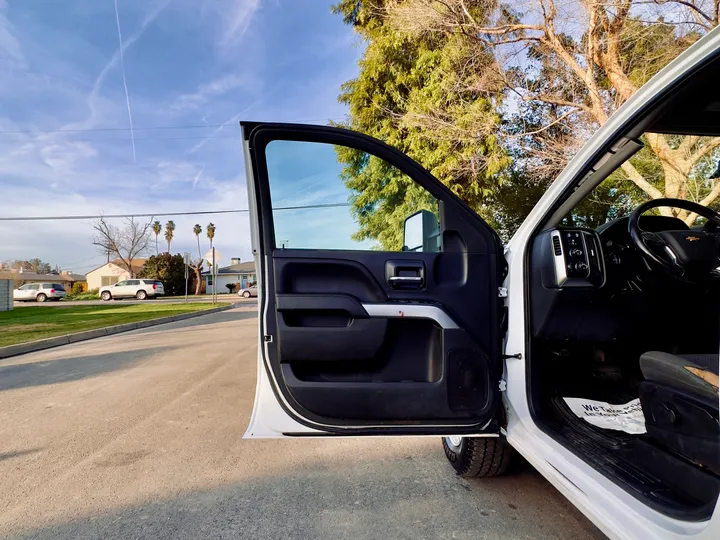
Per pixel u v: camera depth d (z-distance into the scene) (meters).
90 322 12.16
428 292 2.01
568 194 2.00
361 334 1.93
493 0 8.41
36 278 53.56
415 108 9.20
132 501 2.48
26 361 6.85
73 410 4.14
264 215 1.98
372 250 2.11
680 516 1.24
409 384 1.93
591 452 1.73
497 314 2.06
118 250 45.47
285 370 1.92
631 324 2.41
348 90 11.82
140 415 3.99
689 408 1.44
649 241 2.07
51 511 2.38
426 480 2.70
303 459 3.04
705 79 1.46
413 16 8.95
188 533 2.17
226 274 52.66
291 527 2.21
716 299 2.39
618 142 1.79
